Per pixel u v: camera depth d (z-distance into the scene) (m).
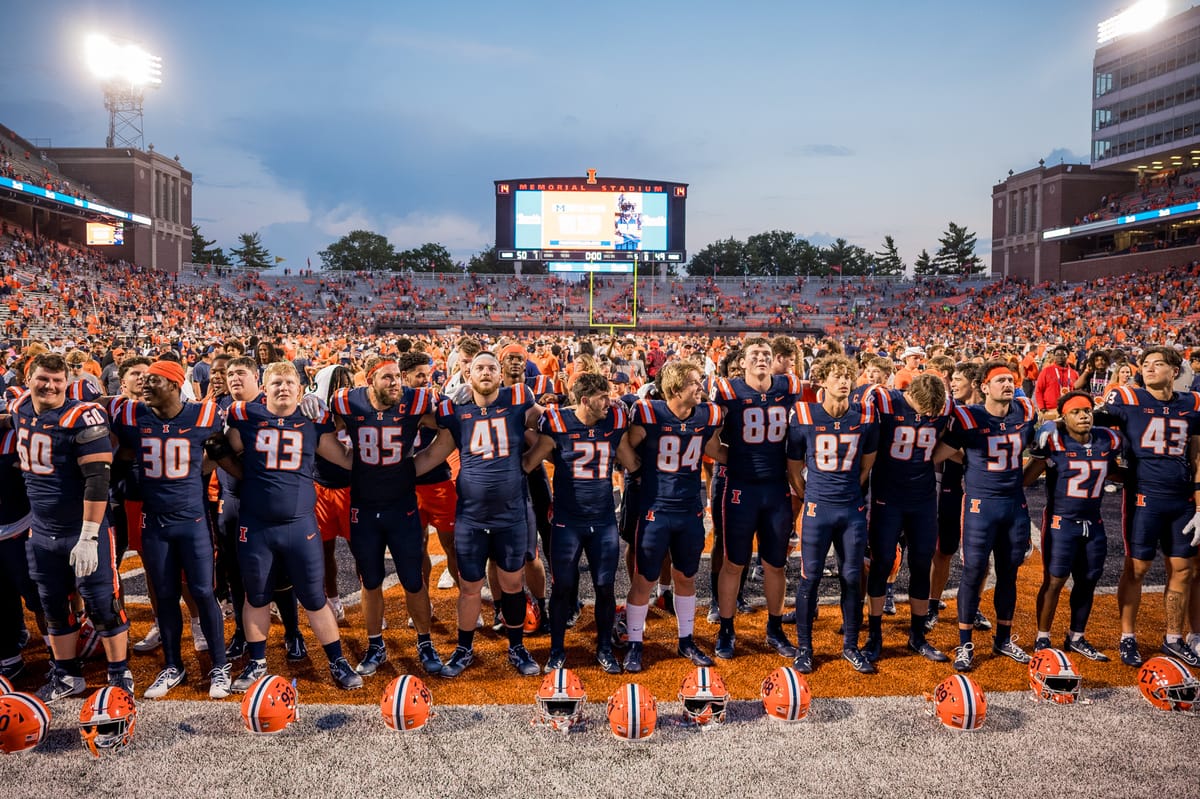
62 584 4.23
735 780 3.53
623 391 9.55
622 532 5.47
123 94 48.62
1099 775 3.57
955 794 3.43
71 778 3.54
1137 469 4.76
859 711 4.18
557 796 3.41
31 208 42.53
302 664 4.77
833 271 99.06
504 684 4.50
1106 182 51.97
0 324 27.00
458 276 56.12
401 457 4.52
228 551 4.81
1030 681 4.42
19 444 4.12
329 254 97.12
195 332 36.50
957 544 5.36
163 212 49.41
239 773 3.58
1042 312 45.22
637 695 3.88
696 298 54.09
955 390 5.87
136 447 4.26
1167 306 38.47
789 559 6.97
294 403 4.34
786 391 4.86
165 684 4.35
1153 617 5.46
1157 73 47.47
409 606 4.69
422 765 3.65
